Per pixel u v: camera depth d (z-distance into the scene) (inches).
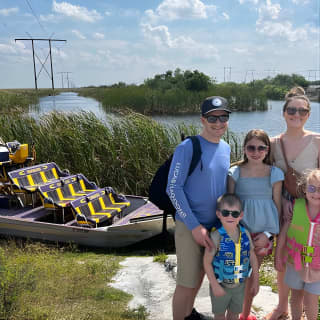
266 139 114.7
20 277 146.9
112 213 256.1
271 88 2728.8
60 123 400.2
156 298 152.3
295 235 114.2
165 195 120.0
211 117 109.4
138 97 1398.9
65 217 274.1
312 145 121.6
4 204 283.1
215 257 109.7
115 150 361.1
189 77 2193.7
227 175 119.0
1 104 905.5
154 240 253.3
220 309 113.1
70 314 136.0
